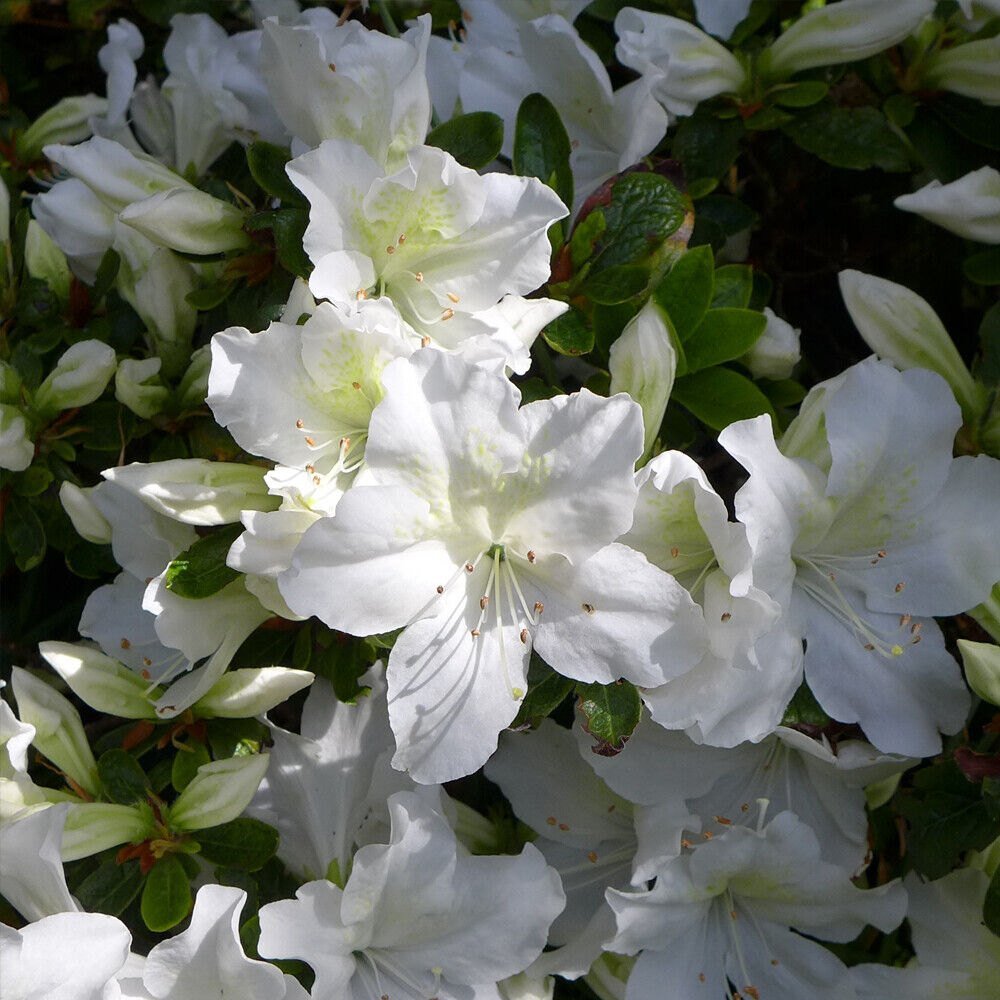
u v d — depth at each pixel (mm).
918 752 585
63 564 660
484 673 559
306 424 565
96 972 550
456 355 552
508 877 587
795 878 598
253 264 600
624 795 599
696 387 609
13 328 644
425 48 576
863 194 663
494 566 564
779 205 665
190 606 577
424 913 583
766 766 610
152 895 583
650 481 562
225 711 591
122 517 597
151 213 586
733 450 569
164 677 597
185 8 696
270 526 556
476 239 571
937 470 587
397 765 555
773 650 576
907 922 636
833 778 604
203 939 558
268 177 591
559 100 632
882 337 613
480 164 591
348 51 567
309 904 574
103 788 593
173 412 615
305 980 587
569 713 619
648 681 555
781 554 573
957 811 595
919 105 651
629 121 620
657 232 601
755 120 642
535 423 552
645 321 584
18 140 691
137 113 674
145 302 614
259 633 602
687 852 605
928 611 591
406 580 553
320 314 554
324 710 608
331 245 562
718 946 609
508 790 615
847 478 580
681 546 572
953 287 661
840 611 590
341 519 543
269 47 573
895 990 609
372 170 565
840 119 640
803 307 673
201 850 589
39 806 573
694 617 555
